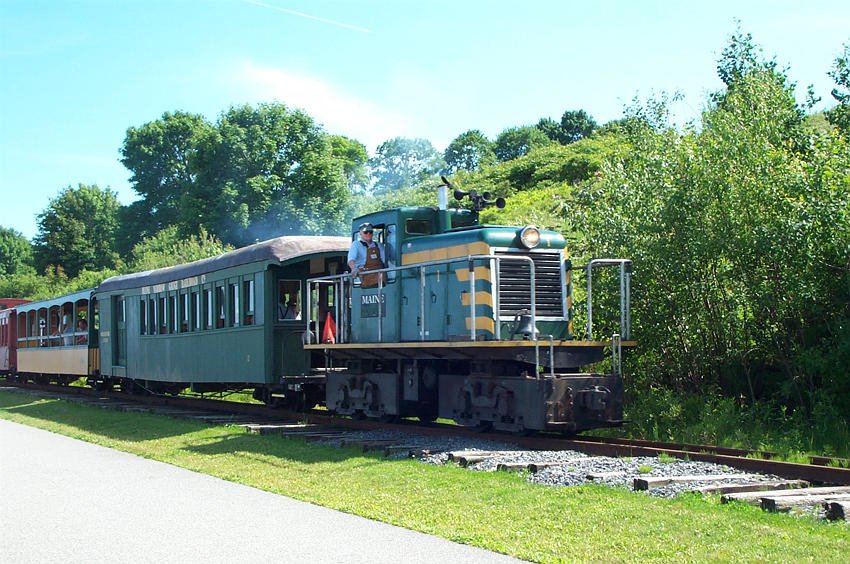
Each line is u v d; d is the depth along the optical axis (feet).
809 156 42.50
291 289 55.83
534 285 38.88
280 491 29.43
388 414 46.62
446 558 20.20
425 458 34.81
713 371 45.06
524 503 25.71
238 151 173.37
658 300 45.21
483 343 37.50
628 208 46.68
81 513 26.43
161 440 45.55
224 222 169.68
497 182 149.69
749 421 40.32
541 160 149.07
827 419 37.88
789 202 39.19
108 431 51.26
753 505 24.57
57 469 35.96
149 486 31.35
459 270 40.73
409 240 45.03
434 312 42.37
